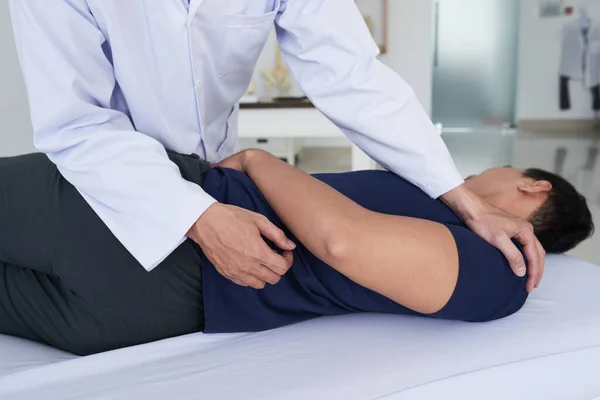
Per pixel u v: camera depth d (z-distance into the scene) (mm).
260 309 1042
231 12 1115
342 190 1108
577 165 4684
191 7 1051
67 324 1047
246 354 973
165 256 955
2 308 1092
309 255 1036
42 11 947
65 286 1036
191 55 1100
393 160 1126
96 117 995
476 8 6906
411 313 1058
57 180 1055
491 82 7129
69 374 945
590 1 6746
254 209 1051
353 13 1148
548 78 7043
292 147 4242
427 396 852
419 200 1114
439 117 7301
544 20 6867
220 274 1028
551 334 998
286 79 3971
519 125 7195
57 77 961
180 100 1148
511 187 1212
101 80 1027
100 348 1067
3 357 1032
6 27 2260
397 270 911
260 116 2902
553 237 1225
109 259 1009
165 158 970
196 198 928
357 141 1181
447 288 926
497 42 7004
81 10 980
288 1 1157
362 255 911
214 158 1335
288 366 923
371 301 1039
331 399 835
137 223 957
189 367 938
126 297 1019
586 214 1243
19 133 2375
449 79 7156
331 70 1142
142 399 851
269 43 4270
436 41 7039
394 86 1124
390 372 896
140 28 1058
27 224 1037
